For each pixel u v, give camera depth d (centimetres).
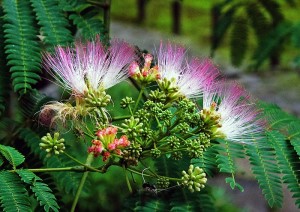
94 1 59
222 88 49
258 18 76
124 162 47
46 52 50
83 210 124
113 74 48
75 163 55
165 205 51
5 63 52
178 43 50
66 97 51
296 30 74
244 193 164
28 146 55
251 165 51
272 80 178
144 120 47
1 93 52
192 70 49
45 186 46
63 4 55
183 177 47
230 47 78
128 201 51
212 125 48
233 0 78
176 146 47
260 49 76
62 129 48
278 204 49
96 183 125
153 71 49
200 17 237
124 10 246
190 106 48
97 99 47
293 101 168
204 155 51
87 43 50
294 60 73
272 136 53
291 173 51
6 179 45
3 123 55
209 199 51
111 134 46
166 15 243
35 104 55
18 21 53
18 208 44
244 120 49
